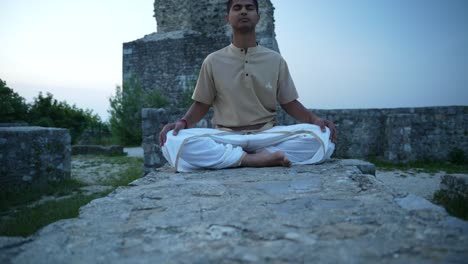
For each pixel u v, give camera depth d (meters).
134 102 17.38
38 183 6.36
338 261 0.96
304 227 1.26
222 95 2.97
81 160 11.16
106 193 5.65
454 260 0.95
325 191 1.83
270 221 1.34
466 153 10.85
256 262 0.98
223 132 2.82
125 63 18.75
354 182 2.04
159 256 1.05
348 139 11.23
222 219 1.39
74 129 19.48
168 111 7.15
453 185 3.91
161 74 18.06
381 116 11.20
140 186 2.10
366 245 1.07
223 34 17.09
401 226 1.23
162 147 2.82
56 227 1.34
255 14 2.92
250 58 2.93
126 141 17.62
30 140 6.31
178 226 1.32
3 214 4.46
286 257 1.01
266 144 2.81
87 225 1.36
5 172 5.93
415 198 1.60
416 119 11.08
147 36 18.53
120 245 1.15
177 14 18.14
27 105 18.16
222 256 1.03
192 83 16.91
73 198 5.28
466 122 10.91
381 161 10.41
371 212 1.41
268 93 2.95
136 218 1.44
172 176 2.47
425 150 11.05
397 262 0.95
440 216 1.33
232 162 2.68
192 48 17.50
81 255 1.08
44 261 1.04
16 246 1.16
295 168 2.61
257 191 1.87
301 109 3.08
